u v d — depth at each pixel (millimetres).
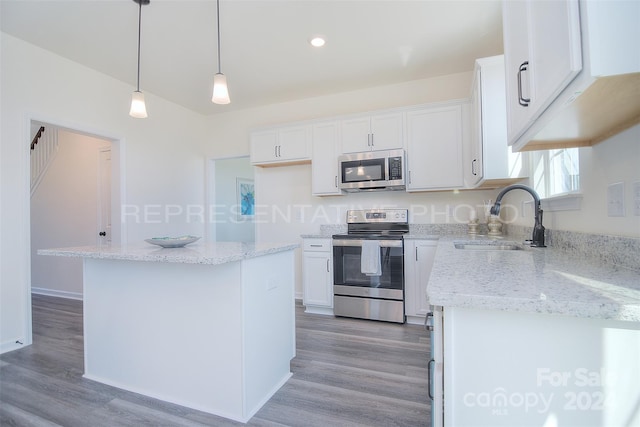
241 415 1757
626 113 1001
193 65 3338
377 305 3297
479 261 1414
